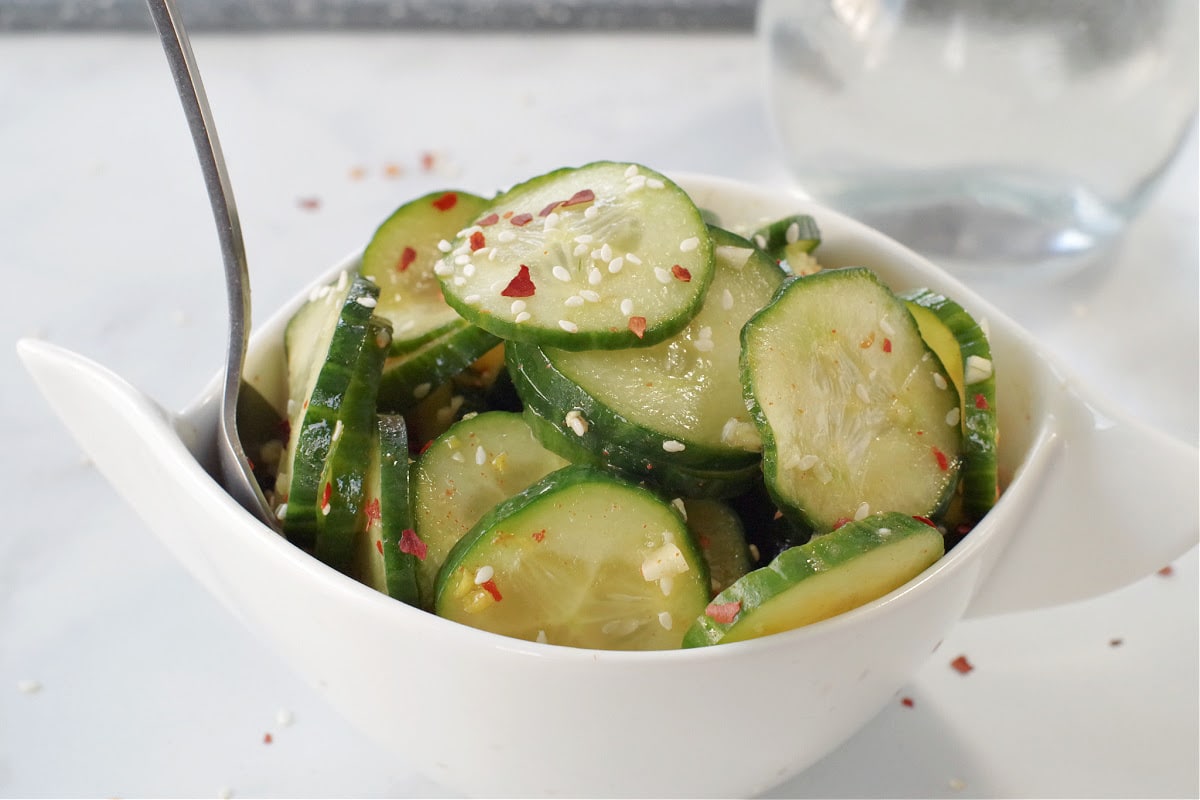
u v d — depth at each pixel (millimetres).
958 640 350
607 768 284
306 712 343
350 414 297
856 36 425
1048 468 299
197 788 329
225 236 297
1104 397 301
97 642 357
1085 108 418
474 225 316
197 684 348
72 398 298
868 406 301
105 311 448
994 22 414
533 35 618
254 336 321
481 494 300
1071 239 438
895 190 442
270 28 616
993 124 425
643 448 292
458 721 281
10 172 518
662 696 268
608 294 297
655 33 621
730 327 303
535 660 265
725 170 511
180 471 283
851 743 332
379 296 325
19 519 386
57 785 330
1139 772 326
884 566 276
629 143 532
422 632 267
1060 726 334
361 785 329
